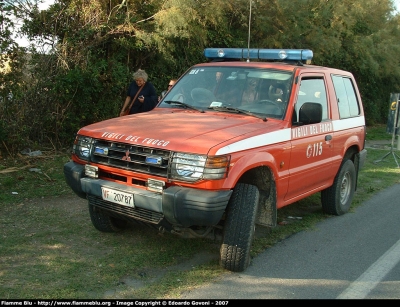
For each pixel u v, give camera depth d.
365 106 20.58
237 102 5.39
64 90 9.27
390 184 9.08
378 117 21.61
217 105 5.38
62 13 9.82
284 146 4.91
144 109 7.89
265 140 4.59
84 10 9.83
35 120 9.22
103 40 10.17
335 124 6.18
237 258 4.39
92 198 4.68
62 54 9.59
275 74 5.51
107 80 10.22
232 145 4.15
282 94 5.28
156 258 4.74
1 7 8.99
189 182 4.01
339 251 5.32
